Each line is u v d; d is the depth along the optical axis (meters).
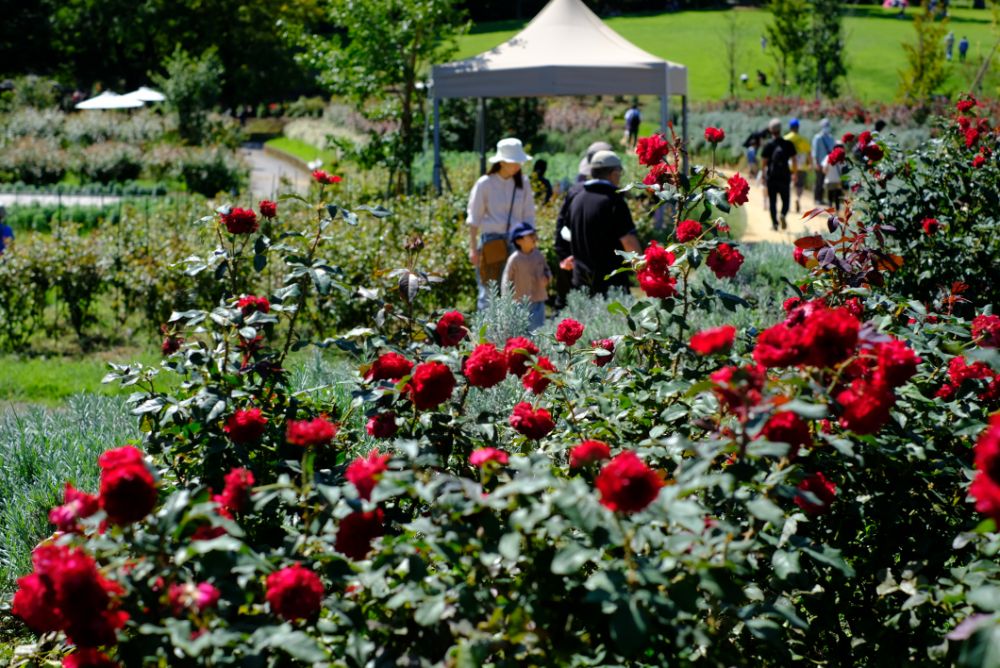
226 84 52.84
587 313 6.93
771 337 2.43
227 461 3.17
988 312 3.61
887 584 2.69
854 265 4.14
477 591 2.29
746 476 2.37
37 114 35.62
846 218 4.59
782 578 2.43
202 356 3.35
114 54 56.72
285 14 51.78
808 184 21.00
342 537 2.46
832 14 38.66
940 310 4.55
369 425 3.12
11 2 57.06
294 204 11.70
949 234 6.19
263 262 3.68
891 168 6.52
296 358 8.20
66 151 28.89
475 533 2.38
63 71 58.28
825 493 2.60
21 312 10.10
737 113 34.38
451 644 2.35
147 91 33.84
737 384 2.25
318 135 36.06
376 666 2.28
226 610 2.36
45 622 2.22
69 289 10.13
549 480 2.19
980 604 2.15
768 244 10.63
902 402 3.09
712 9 76.00
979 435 2.87
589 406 3.19
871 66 51.03
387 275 3.74
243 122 50.88
